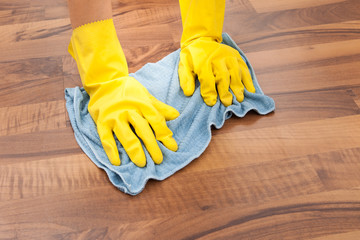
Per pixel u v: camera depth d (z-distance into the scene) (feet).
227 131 3.84
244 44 4.81
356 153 3.72
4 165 3.50
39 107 3.98
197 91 3.99
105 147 3.47
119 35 4.80
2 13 5.02
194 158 3.52
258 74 4.44
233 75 4.01
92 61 3.55
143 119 3.52
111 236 3.08
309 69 4.53
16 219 3.15
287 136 3.83
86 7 3.24
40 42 4.68
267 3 5.42
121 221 3.16
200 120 3.81
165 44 4.73
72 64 4.43
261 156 3.65
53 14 5.05
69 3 3.24
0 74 4.29
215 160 3.60
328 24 5.13
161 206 3.26
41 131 3.77
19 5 5.16
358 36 4.98
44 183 3.38
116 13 5.09
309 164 3.61
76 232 3.09
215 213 3.24
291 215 3.25
